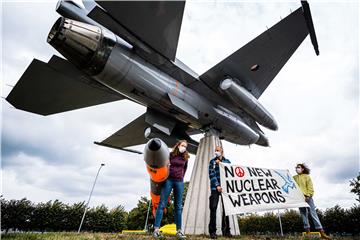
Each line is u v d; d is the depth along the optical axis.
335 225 16.41
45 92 8.02
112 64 6.52
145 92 7.39
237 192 5.26
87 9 7.27
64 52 6.10
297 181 6.30
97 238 4.14
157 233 4.01
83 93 8.67
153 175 4.33
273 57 8.71
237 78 9.11
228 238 5.07
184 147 4.57
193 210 7.59
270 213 21.05
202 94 9.02
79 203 24.88
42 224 21.39
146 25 6.08
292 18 7.62
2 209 19.45
